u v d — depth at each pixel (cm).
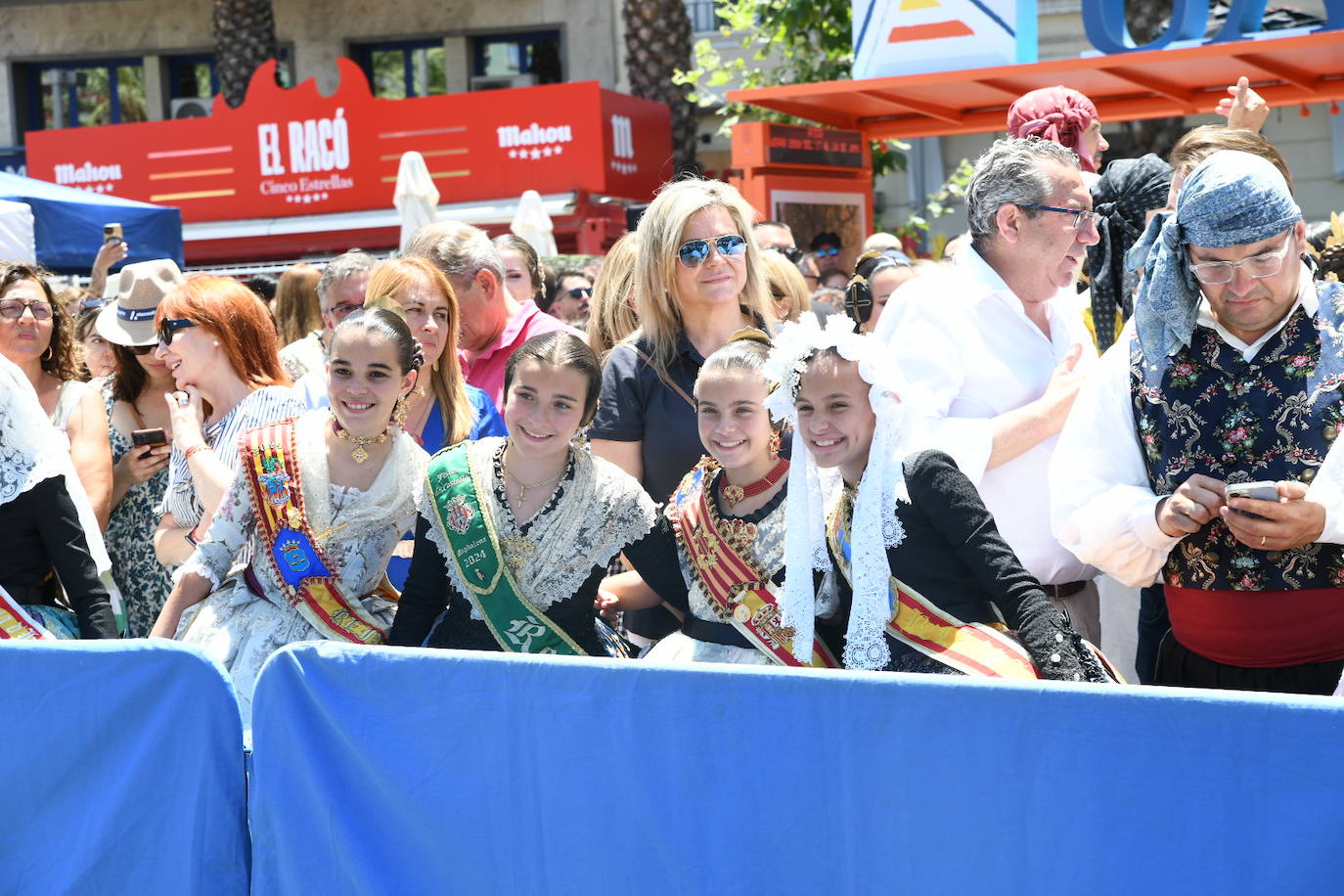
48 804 272
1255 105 414
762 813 230
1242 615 280
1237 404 275
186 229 1338
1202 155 336
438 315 386
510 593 302
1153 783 207
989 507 334
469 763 247
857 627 264
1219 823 204
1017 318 334
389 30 1802
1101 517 291
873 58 778
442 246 454
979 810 217
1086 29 727
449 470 307
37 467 338
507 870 246
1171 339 279
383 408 316
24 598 346
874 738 222
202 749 259
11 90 1878
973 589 272
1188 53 685
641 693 236
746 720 229
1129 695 207
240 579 325
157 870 264
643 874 238
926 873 221
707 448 298
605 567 306
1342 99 768
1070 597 345
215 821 260
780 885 230
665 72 1400
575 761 240
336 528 317
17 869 275
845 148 886
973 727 216
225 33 1583
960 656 261
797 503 275
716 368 296
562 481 303
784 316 471
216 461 352
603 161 1239
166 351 377
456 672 247
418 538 310
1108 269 385
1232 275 261
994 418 330
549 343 301
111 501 402
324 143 1309
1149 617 335
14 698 273
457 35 1791
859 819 224
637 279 367
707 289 357
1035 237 328
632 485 307
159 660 261
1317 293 273
